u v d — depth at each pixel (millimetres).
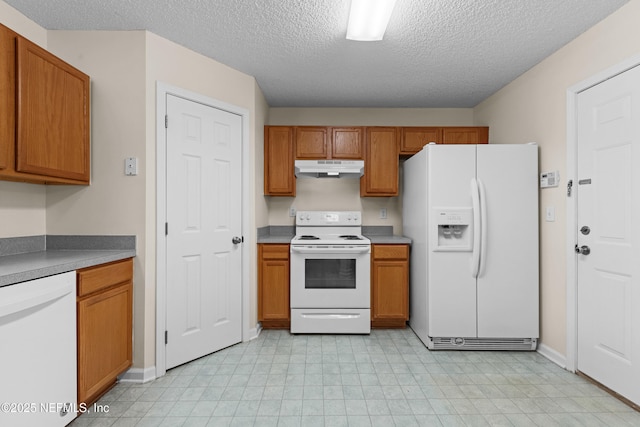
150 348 2072
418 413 1710
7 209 1812
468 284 2492
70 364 1515
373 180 3289
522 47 2260
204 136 2387
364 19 1840
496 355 2443
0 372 1173
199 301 2357
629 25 1757
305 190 3574
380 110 3602
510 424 1622
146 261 2047
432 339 2535
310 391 1922
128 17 1922
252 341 2707
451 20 1941
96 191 2047
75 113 1874
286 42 2213
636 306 1739
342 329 2855
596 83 1965
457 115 3602
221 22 1977
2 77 1441
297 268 2850
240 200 2672
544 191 2434
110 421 1629
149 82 2068
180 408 1746
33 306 1282
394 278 2961
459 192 2492
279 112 3602
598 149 1968
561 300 2256
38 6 1810
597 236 1978
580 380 2053
